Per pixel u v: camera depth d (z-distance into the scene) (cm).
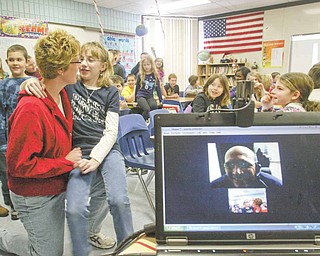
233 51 775
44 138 125
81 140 159
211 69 798
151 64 473
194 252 68
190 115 73
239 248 68
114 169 155
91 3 653
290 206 71
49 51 124
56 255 149
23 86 127
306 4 659
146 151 258
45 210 138
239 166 73
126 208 149
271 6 703
